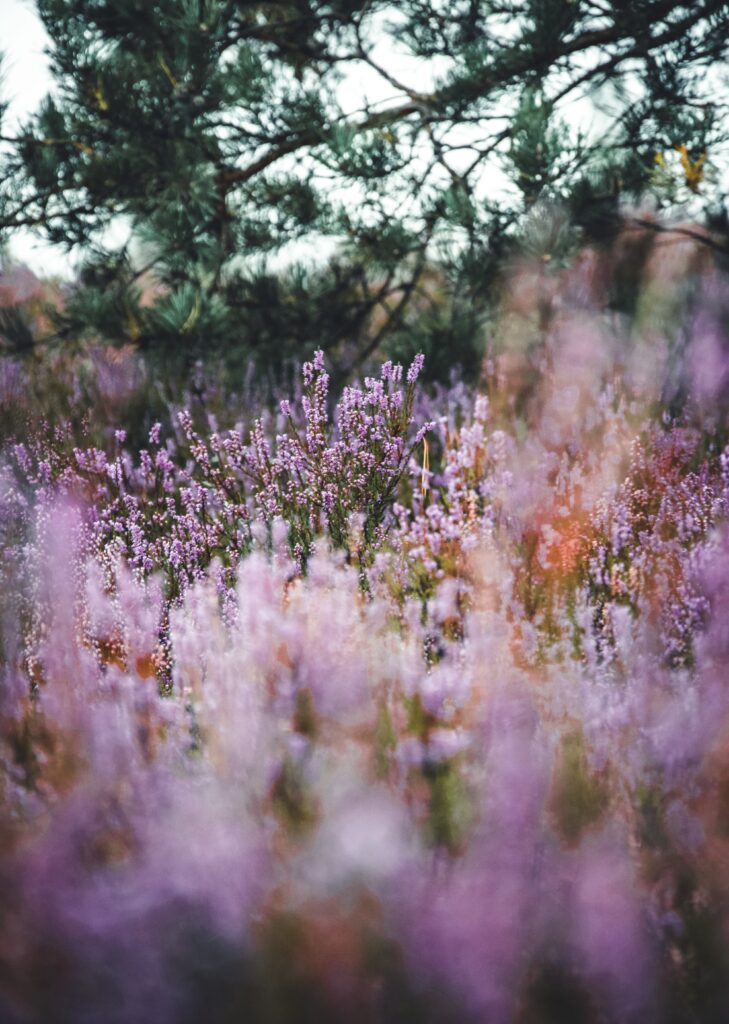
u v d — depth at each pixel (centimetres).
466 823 172
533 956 150
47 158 484
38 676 245
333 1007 141
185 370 507
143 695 213
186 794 178
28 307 584
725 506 312
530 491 342
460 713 196
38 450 384
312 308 549
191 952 147
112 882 160
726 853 171
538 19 481
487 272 484
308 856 158
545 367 500
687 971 157
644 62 512
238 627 249
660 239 542
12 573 287
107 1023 143
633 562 289
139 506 350
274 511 313
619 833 175
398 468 324
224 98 480
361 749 189
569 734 198
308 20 529
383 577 284
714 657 229
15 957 146
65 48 468
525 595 280
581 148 439
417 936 145
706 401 444
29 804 184
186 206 492
